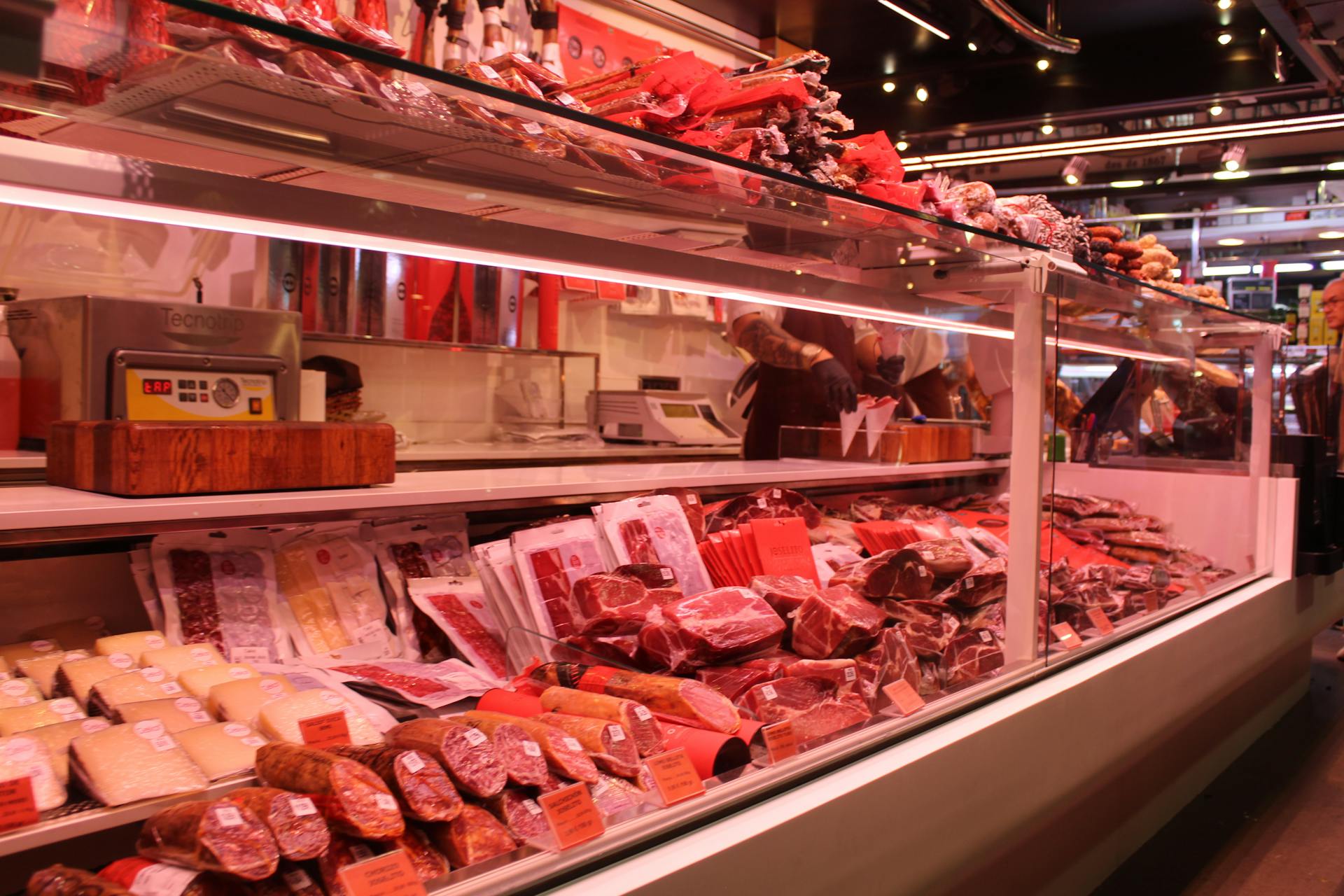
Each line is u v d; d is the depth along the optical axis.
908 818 1.52
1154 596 2.64
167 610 1.53
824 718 1.53
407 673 1.57
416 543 1.90
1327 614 4.03
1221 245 6.95
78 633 1.53
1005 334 2.25
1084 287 2.15
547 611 1.74
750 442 3.12
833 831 1.36
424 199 1.32
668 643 1.58
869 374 2.77
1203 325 2.98
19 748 1.05
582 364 4.46
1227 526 3.21
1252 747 3.62
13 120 0.96
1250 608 3.06
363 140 1.04
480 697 1.53
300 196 1.23
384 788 1.02
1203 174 5.90
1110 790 2.54
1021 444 2.02
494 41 2.99
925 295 2.10
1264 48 4.50
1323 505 3.76
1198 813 2.99
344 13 2.82
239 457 1.64
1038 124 5.22
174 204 1.12
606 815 1.18
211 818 0.91
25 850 0.96
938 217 1.63
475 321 3.80
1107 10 4.61
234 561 1.65
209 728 1.18
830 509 2.62
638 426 4.17
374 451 1.83
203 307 2.30
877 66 5.27
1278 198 6.32
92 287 2.80
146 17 0.76
